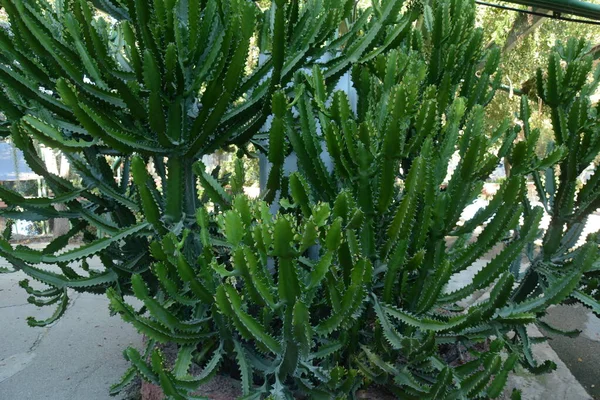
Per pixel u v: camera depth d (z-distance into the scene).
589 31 8.22
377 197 1.78
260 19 2.36
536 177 2.49
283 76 1.96
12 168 8.91
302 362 1.64
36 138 1.73
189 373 2.05
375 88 1.98
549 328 2.40
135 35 1.88
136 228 1.94
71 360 3.21
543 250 2.45
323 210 1.38
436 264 1.81
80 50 1.85
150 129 1.97
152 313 1.70
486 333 1.84
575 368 3.23
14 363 3.17
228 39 1.73
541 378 2.66
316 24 1.94
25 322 3.91
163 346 2.35
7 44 1.82
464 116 2.25
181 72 1.81
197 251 2.13
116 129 1.87
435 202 1.75
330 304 1.71
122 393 2.76
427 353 1.66
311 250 2.33
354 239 1.62
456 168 1.83
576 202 2.32
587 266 1.77
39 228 9.30
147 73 1.69
